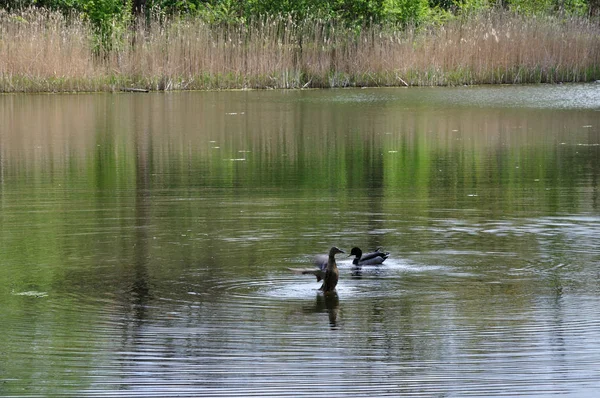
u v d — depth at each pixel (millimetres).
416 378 12398
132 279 17234
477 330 14250
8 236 20859
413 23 73125
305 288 16609
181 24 69500
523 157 33594
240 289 16578
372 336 14031
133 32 70062
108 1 74188
